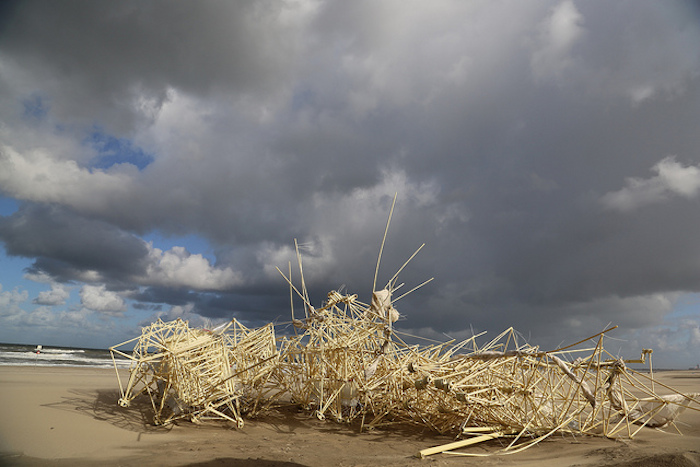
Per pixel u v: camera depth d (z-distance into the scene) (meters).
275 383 9.02
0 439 5.36
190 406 7.41
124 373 18.78
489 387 6.53
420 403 7.54
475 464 5.04
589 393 6.55
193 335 7.96
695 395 6.72
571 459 5.05
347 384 8.09
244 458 5.09
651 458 4.46
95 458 4.90
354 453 5.83
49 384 10.73
